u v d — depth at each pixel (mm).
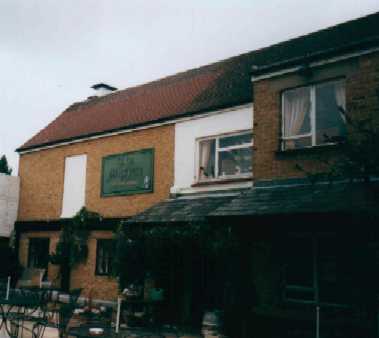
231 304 10148
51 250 17953
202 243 10656
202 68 18656
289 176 10672
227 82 15266
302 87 10992
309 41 15141
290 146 11039
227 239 9852
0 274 18625
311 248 9969
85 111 20688
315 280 9766
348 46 10047
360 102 9836
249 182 12250
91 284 15914
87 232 16453
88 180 17031
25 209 19547
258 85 11695
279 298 10219
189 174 13828
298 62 10852
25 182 19844
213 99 14234
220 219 9984
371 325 8445
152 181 14812
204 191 13211
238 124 12953
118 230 13664
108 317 12242
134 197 15266
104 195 16297
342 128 10242
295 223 9312
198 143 13891
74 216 16625
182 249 12172
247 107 12852
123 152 15953
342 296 9352
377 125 9500
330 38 14352
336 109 10422
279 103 11234
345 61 10188
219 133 13336
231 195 12141
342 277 9383
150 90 19062
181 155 14164
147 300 11977
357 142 9148
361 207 7641
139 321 11703
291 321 9500
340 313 9195
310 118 10805
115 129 16141
